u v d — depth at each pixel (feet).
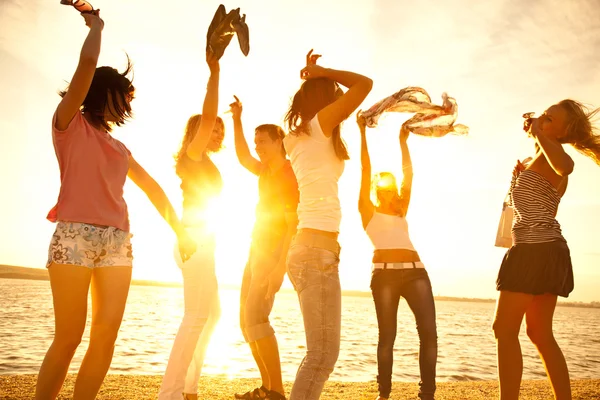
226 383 15.92
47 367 7.43
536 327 10.51
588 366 55.47
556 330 178.60
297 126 8.18
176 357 10.14
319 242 7.81
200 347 11.18
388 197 13.35
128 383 15.08
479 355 65.31
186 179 11.03
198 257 10.64
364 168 13.12
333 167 8.11
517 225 10.55
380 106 9.68
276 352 11.02
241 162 13.52
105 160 8.25
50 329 65.00
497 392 16.57
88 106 8.50
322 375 7.54
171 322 104.99
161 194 9.50
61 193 7.89
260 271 10.97
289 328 105.81
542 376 40.96
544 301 10.46
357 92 7.93
